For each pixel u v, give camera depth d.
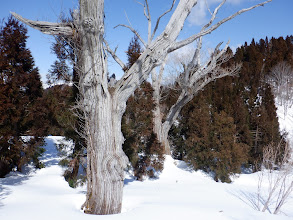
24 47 12.81
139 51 13.13
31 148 12.37
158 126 16.27
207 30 6.59
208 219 5.67
